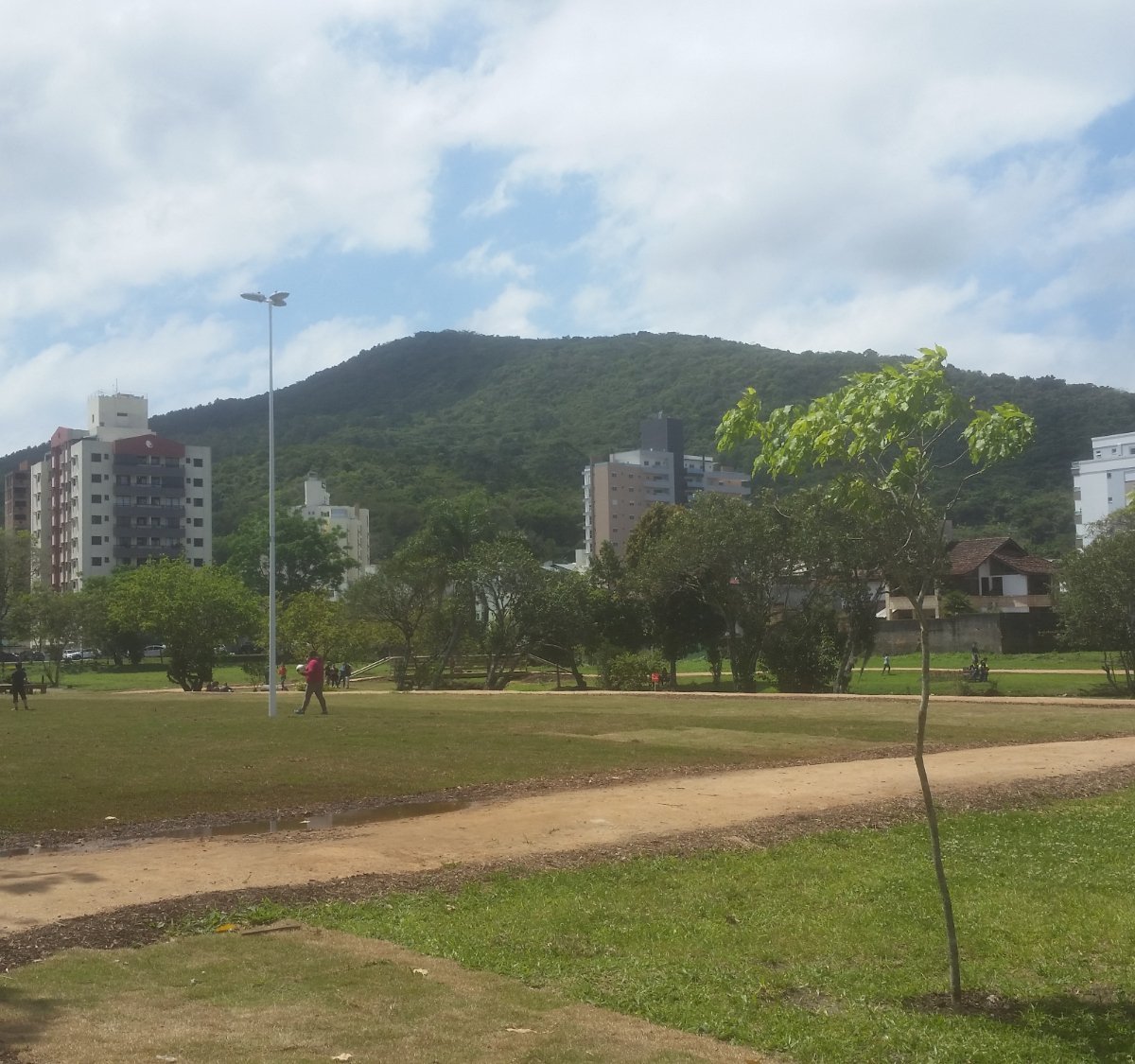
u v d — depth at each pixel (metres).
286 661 74.62
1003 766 19.55
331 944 8.73
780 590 52.34
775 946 8.90
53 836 14.03
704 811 14.98
